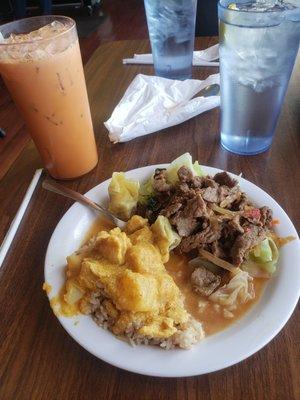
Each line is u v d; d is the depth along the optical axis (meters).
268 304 0.22
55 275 0.24
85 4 1.68
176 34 0.46
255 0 0.32
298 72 0.48
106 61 0.57
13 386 0.20
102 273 0.23
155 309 0.22
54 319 0.24
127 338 0.21
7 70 0.29
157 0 0.43
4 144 0.84
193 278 0.25
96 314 0.22
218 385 0.20
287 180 0.33
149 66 0.54
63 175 0.36
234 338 0.20
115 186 0.30
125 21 1.57
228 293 0.24
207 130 0.41
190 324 0.22
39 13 1.63
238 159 0.36
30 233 0.30
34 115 0.31
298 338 0.21
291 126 0.39
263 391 0.19
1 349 0.22
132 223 0.28
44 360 0.21
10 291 0.26
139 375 0.20
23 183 0.36
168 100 0.42
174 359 0.19
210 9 0.67
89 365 0.21
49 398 0.20
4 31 0.33
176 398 0.19
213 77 0.42
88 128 0.35
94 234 0.29
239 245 0.25
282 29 0.28
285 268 0.24
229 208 0.29
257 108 0.33
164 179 0.31
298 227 0.28
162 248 0.26
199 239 0.27
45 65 0.29
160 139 0.40
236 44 0.29
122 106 0.41
